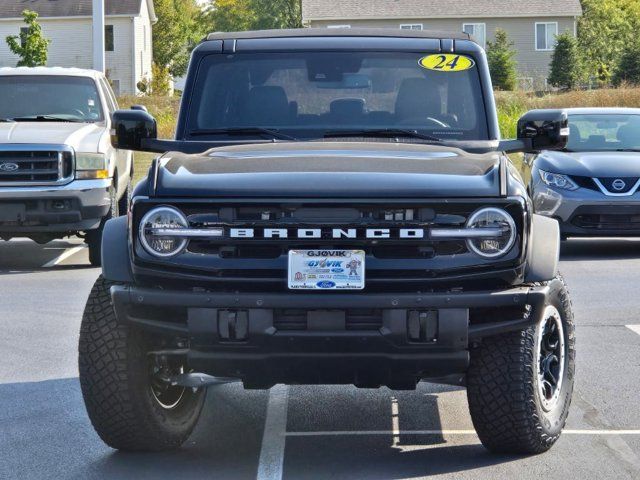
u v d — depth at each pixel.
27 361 9.59
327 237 6.00
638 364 9.38
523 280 6.17
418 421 7.58
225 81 7.68
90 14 79.31
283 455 6.74
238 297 5.98
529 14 78.62
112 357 6.46
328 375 6.12
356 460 6.63
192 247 6.13
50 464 6.64
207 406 8.09
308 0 79.12
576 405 7.97
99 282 6.70
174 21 99.56
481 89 7.61
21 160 14.96
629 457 6.66
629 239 18.75
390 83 7.63
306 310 6.01
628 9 97.25
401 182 6.12
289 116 7.60
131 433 6.64
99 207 15.21
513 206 6.07
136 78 81.00
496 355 6.34
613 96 45.12
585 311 11.89
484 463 6.52
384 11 78.50
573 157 16.41
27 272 15.17
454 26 79.06
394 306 5.95
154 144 7.33
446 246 6.07
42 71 16.59
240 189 6.10
